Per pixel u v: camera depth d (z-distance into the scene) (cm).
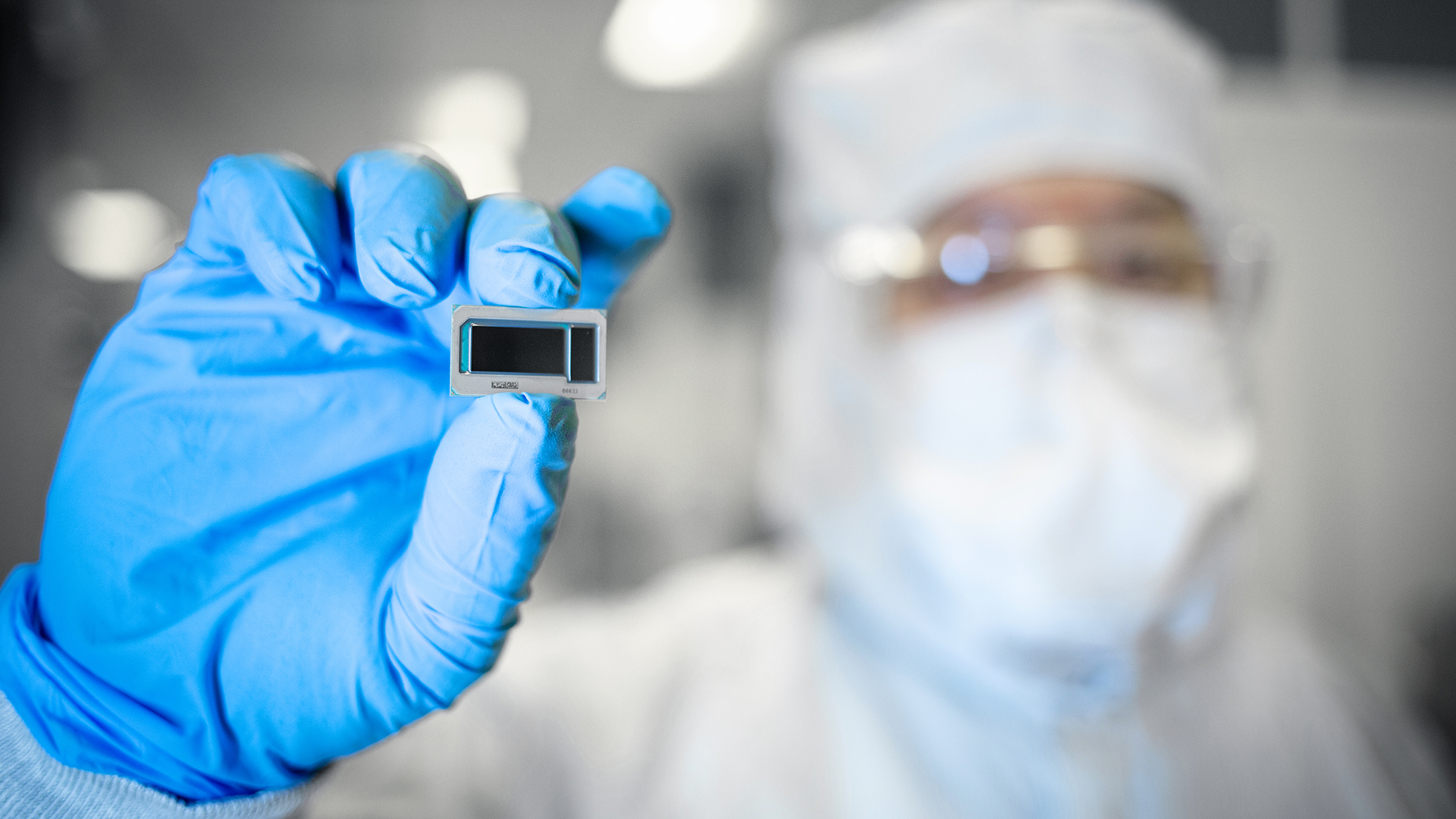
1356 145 227
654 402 230
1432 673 218
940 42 121
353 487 52
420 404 52
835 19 229
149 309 52
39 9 188
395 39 214
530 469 44
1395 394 228
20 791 50
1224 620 117
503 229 45
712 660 123
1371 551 224
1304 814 115
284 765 54
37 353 188
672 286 233
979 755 107
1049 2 123
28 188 189
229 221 48
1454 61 229
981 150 115
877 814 104
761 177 233
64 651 52
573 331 44
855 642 118
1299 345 225
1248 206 222
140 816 50
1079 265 114
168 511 50
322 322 51
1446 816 125
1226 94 221
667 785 110
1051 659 107
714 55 227
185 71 202
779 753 109
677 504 228
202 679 51
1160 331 115
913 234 121
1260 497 223
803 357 133
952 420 113
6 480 185
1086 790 103
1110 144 113
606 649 127
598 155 230
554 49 222
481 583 47
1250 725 119
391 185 47
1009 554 107
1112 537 105
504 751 109
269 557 52
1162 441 107
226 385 51
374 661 51
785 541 171
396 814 97
